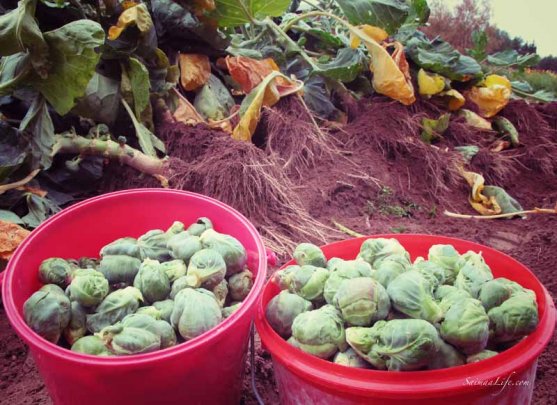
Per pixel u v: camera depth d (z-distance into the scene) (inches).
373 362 19.2
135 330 19.7
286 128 45.4
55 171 38.0
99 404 19.9
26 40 32.2
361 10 50.5
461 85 60.7
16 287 22.4
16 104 40.0
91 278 21.7
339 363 19.6
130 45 40.3
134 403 19.7
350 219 42.4
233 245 24.1
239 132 43.3
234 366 22.2
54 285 22.6
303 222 39.1
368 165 47.4
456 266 23.8
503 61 67.6
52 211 35.6
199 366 20.0
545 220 44.9
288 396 21.1
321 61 57.6
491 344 20.9
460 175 50.3
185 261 23.9
